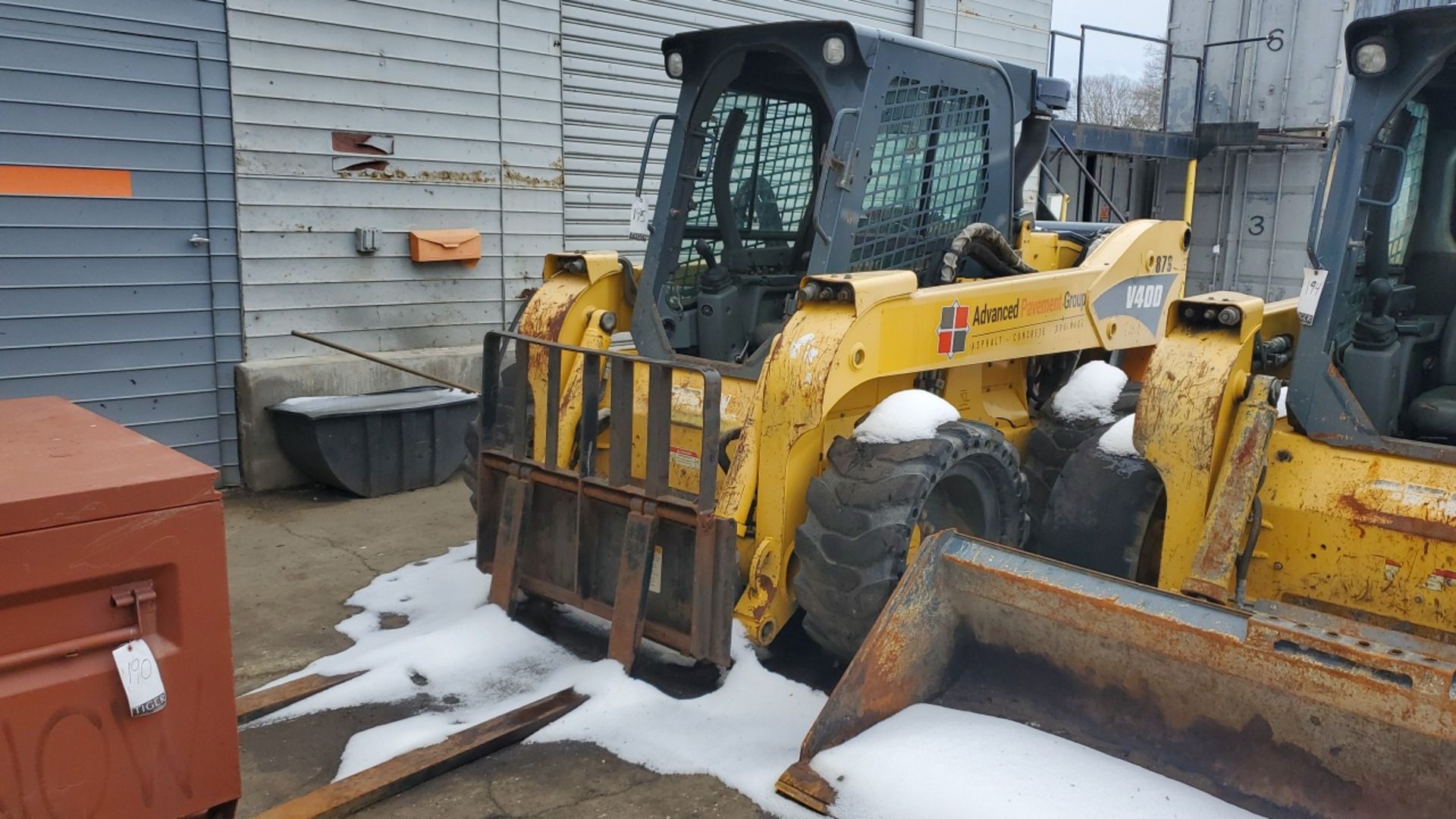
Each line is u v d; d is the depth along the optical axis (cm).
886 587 336
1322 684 253
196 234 607
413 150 689
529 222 759
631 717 346
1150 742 290
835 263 395
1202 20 1168
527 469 405
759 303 455
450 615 434
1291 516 321
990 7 1070
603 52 792
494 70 721
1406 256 366
